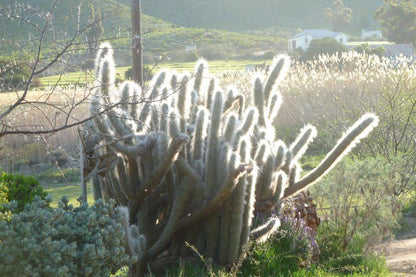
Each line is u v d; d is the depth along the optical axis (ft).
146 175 17.53
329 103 57.26
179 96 17.56
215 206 16.65
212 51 244.22
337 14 487.61
